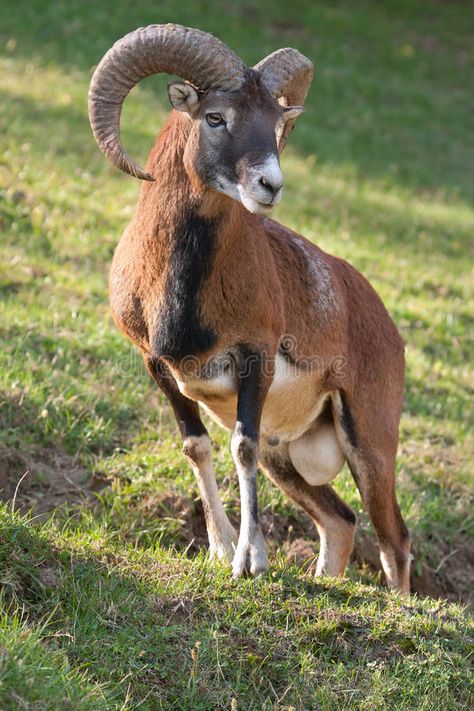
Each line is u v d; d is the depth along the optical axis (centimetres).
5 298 3572
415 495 3111
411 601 2161
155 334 2180
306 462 2570
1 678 1586
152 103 6419
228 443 2984
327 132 7288
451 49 9688
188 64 2048
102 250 4172
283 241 2442
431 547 2939
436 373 4019
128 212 4609
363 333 2559
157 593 1978
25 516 2081
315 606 2044
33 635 1714
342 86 8231
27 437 2727
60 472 2683
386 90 8431
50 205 4444
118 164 2111
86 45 7088
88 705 1634
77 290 3756
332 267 2547
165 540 2539
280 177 1983
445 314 4584
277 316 2241
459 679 1958
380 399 2573
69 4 7812
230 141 2020
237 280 2136
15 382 2870
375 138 7438
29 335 3262
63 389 2978
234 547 2239
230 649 1892
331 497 2612
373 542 2858
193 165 2059
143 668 1805
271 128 2039
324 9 9656
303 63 2230
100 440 2838
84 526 2325
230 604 1988
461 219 6228
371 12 10031
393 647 1984
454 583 2892
